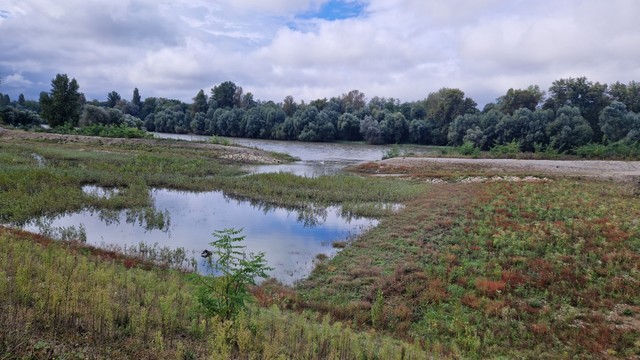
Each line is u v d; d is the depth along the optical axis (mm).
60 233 17797
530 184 33656
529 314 11578
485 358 9336
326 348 8125
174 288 10484
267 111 110000
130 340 7434
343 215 24344
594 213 22953
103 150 49906
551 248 16859
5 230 15336
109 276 10469
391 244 17781
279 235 20078
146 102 147625
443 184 35531
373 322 10984
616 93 88312
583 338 10195
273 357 7191
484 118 84125
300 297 12633
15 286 8680
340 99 141375
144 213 22531
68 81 80562
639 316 11500
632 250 16641
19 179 25641
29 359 6297
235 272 8773
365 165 47719
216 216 23312
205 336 8023
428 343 9664
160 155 47156
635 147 61125
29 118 80750
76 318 7820
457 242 18016
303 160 59625
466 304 12242
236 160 51094
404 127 104062
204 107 124188
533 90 96000
